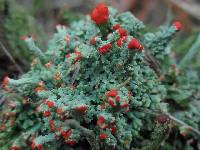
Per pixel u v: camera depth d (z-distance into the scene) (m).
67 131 0.07
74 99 0.08
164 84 0.10
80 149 0.08
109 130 0.07
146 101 0.08
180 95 0.09
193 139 0.09
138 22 0.09
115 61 0.08
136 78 0.08
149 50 0.09
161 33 0.09
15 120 0.08
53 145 0.08
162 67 0.10
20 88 0.08
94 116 0.08
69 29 0.10
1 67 0.10
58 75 0.08
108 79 0.08
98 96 0.08
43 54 0.09
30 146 0.08
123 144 0.08
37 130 0.08
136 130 0.08
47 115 0.07
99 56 0.08
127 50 0.08
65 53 0.09
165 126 0.08
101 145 0.08
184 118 0.09
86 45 0.08
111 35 0.08
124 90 0.08
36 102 0.08
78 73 0.08
